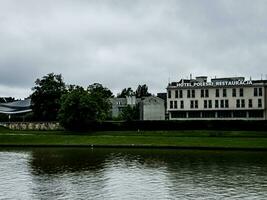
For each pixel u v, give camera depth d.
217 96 143.50
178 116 147.88
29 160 71.06
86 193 43.09
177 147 93.50
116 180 50.69
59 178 52.19
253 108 140.12
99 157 75.19
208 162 66.88
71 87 160.50
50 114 160.62
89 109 124.75
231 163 65.38
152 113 170.75
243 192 43.16
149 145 96.50
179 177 52.53
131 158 73.31
